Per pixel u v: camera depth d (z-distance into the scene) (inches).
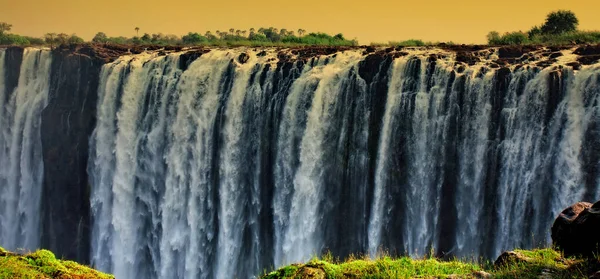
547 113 1189.7
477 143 1257.4
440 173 1294.3
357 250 1369.3
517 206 1222.3
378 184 1348.4
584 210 565.6
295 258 1417.3
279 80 1444.4
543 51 1326.3
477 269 585.6
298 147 1417.3
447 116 1282.0
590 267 519.2
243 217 1477.6
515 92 1220.5
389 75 1334.9
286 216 1429.6
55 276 550.6
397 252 1334.9
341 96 1382.9
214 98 1513.3
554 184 1184.2
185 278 1525.6
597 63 1185.4
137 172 1590.8
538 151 1198.9
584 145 1157.7
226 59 1521.9
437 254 1296.8
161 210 1558.8
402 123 1323.8
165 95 1562.5
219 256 1492.4
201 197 1518.2
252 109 1464.1
